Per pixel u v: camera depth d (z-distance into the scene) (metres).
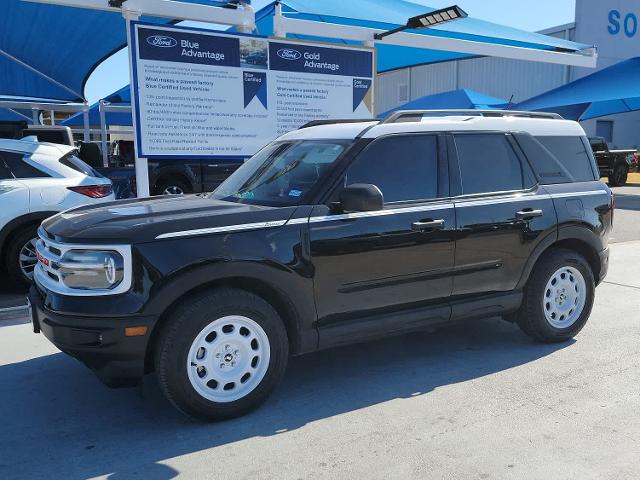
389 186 4.21
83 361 3.49
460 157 4.55
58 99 14.77
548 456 3.21
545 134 5.09
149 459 3.27
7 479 3.09
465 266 4.46
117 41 11.52
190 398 3.53
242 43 7.73
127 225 3.54
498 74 30.67
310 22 8.34
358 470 3.11
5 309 6.23
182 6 7.39
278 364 3.81
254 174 4.61
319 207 3.90
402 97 35.50
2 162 6.80
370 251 4.02
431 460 3.19
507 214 4.61
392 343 5.19
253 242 3.63
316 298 3.87
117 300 3.36
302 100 8.31
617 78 16.19
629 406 3.82
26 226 6.84
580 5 28.53
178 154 7.49
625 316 5.90
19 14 9.93
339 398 4.04
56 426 3.69
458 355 4.86
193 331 3.49
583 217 5.02
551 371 4.46
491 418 3.68
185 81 7.41
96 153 10.34
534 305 4.88
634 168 24.66
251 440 3.46
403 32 9.27
